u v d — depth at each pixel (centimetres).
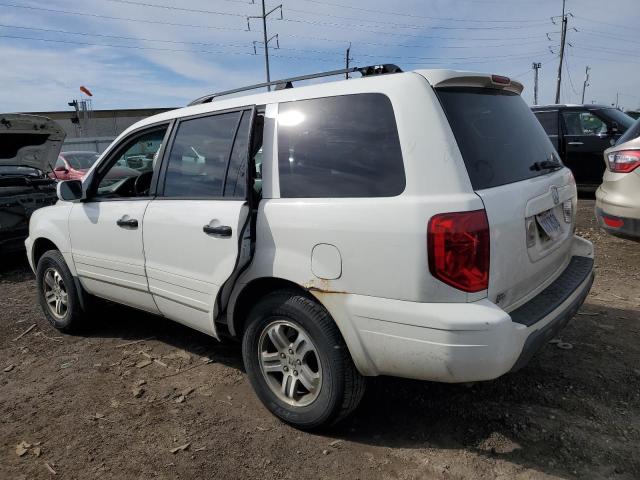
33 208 693
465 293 230
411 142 243
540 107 985
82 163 1345
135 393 341
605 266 562
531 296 278
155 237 344
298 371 289
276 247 282
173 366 382
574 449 268
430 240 230
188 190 336
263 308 292
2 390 355
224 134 321
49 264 449
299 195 279
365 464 264
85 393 346
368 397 326
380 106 257
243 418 309
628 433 278
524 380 336
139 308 387
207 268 312
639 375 334
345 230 253
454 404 314
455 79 261
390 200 243
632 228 513
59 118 4166
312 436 289
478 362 228
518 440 277
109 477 262
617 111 957
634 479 245
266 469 263
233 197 306
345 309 256
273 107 300
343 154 265
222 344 417
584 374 339
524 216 260
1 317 501
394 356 246
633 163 508
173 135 354
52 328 469
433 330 231
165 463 271
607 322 416
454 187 233
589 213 830
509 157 274
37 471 268
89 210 400
